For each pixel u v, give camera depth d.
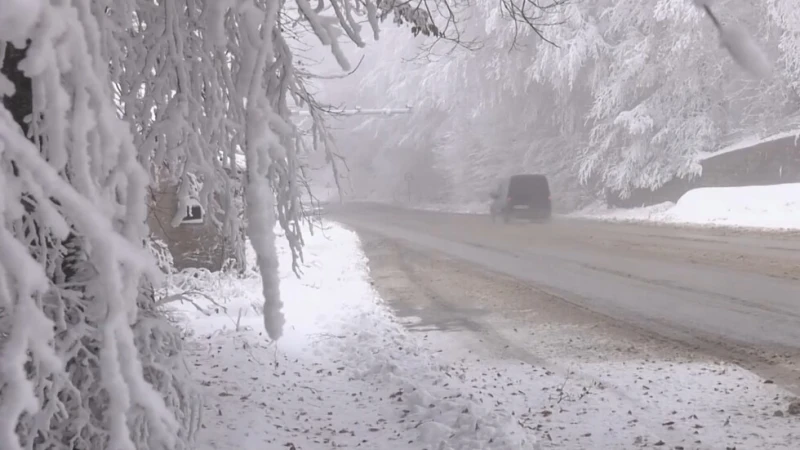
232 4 2.95
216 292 13.51
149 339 4.10
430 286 16.67
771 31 26.23
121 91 4.24
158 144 4.10
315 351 9.96
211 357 9.02
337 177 5.60
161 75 4.14
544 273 17.64
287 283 16.25
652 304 12.84
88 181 2.17
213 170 4.20
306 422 6.89
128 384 2.16
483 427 6.22
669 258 18.62
